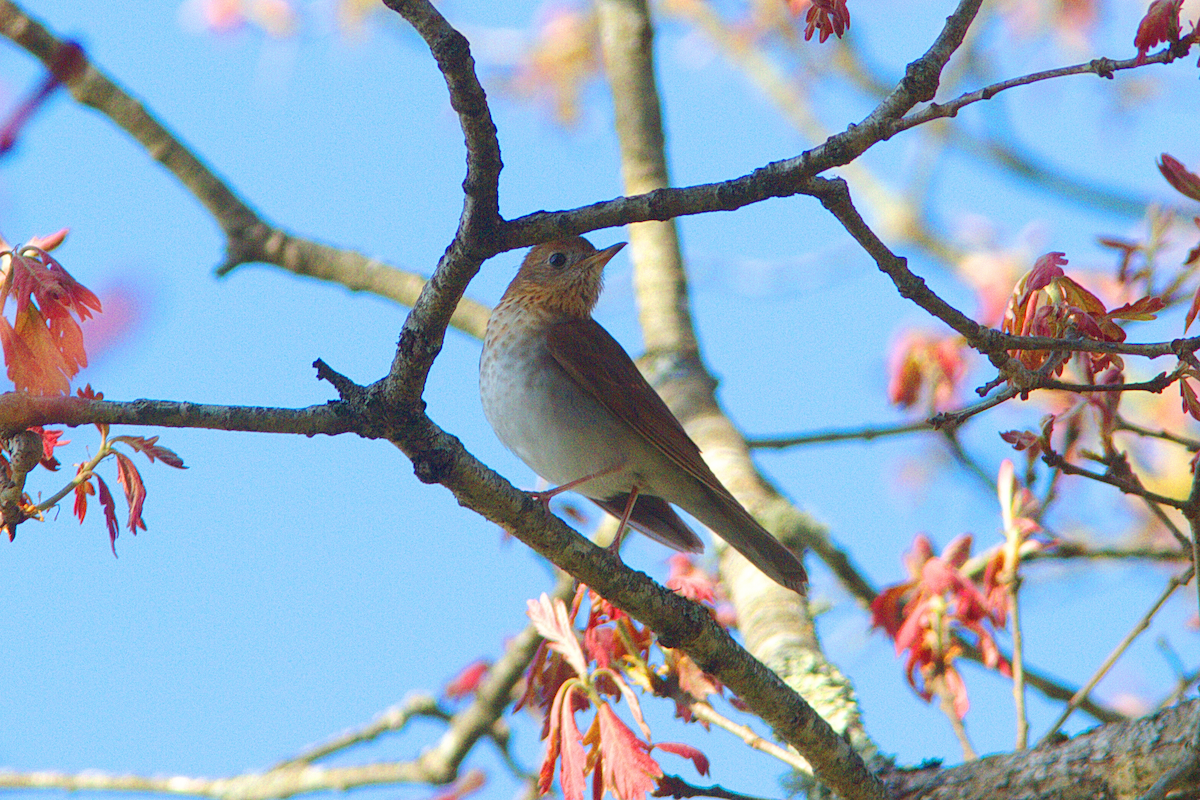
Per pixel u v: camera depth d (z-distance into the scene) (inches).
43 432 249.4
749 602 412.2
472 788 499.5
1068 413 293.3
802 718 288.8
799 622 395.5
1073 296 247.9
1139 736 261.9
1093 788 262.8
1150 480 565.6
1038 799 268.8
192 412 241.6
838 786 293.7
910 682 357.4
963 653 402.0
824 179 227.3
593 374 380.8
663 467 386.0
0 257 235.6
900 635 359.6
